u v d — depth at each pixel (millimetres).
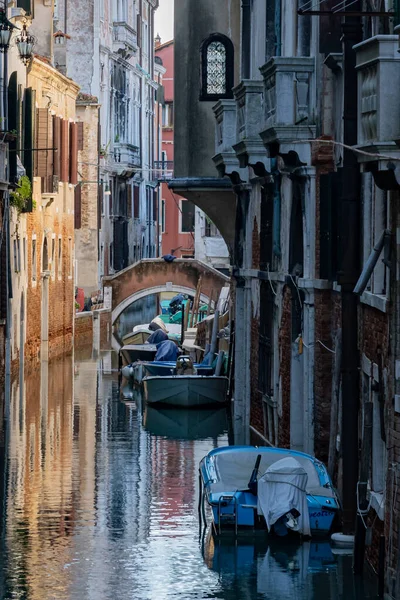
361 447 26891
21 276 68062
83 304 97500
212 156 48688
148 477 38531
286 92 33312
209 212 50344
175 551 29453
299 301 34625
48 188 75750
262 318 42062
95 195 102312
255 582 26844
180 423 51906
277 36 38281
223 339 65438
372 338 26422
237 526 30188
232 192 49062
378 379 25875
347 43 26703
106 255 110875
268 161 39281
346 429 27719
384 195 26609
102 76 111625
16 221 65375
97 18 107938
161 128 144875
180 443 45938
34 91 65938
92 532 31250
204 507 33625
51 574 27547
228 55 48312
